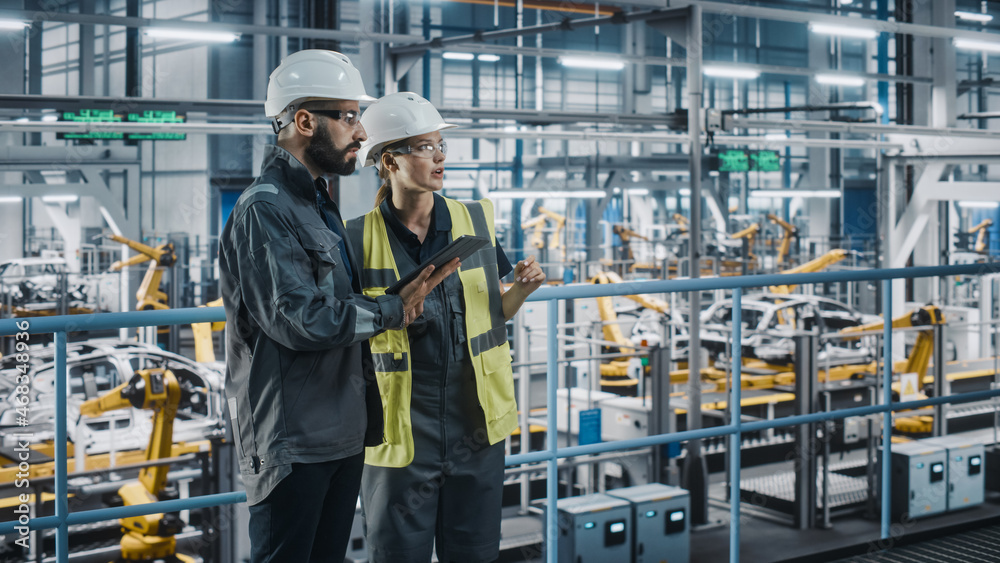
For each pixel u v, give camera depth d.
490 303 2.39
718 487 7.84
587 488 7.07
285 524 1.88
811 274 3.42
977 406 10.22
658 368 6.81
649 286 3.02
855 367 11.55
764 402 9.20
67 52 25.14
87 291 16.86
